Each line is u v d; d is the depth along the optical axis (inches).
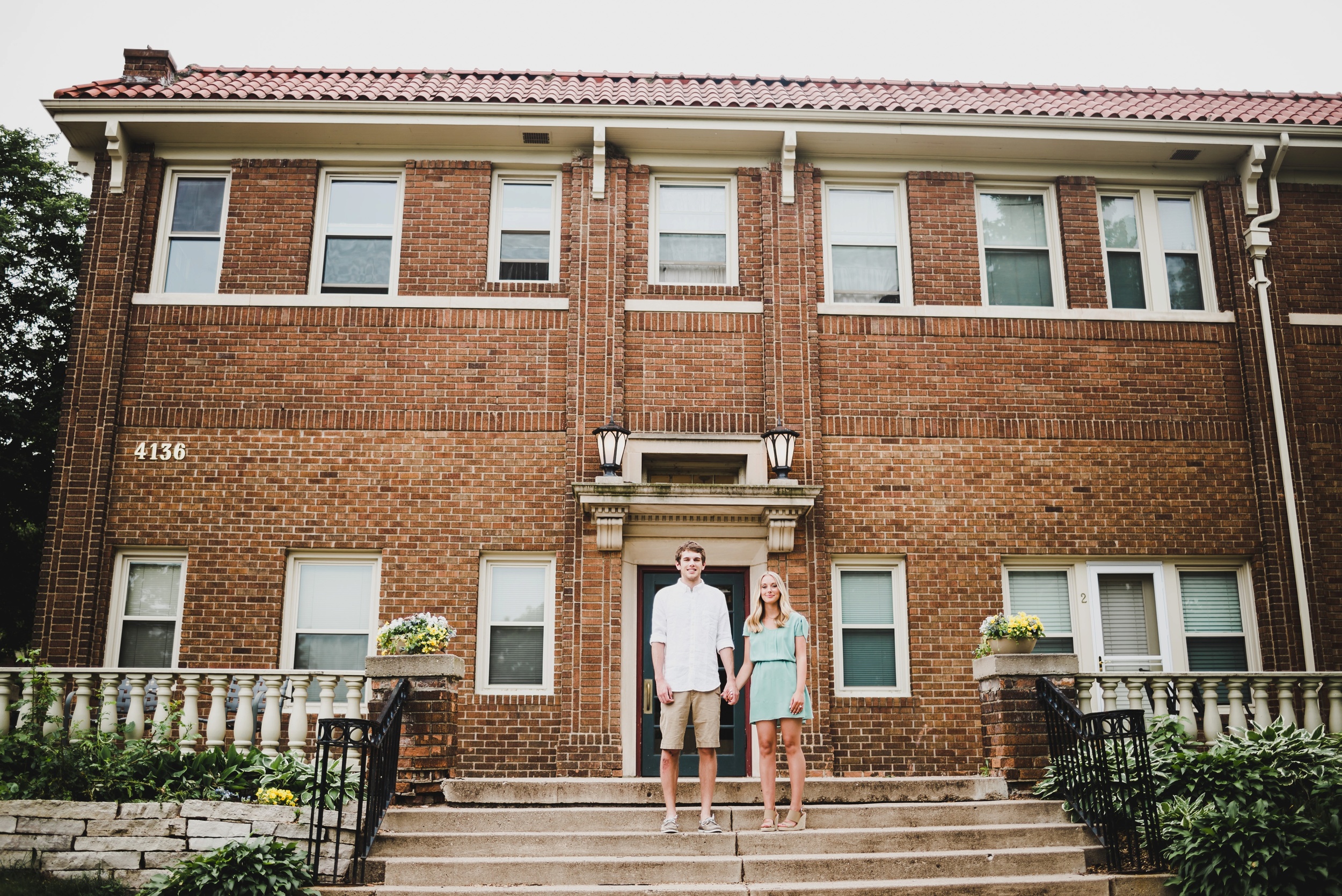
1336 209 515.2
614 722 432.8
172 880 261.3
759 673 306.0
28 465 664.4
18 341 698.2
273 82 503.2
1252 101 536.4
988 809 316.5
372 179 502.0
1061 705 331.0
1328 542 477.4
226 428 464.1
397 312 478.9
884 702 449.4
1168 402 489.1
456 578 453.4
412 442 466.3
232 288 481.1
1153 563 475.8
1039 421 483.2
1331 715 405.4
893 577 469.4
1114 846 289.9
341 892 262.7
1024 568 476.4
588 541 452.4
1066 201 509.4
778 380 475.2
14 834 288.4
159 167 493.7
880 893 265.1
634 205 496.7
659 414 473.1
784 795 334.0
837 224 508.4
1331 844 272.8
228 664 441.4
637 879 274.8
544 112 482.6
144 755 319.6
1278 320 498.3
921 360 486.6
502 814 305.1
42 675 358.9
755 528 459.8
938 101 510.6
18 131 718.5
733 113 483.5
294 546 454.6
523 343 478.6
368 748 291.7
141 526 452.4
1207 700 393.7
